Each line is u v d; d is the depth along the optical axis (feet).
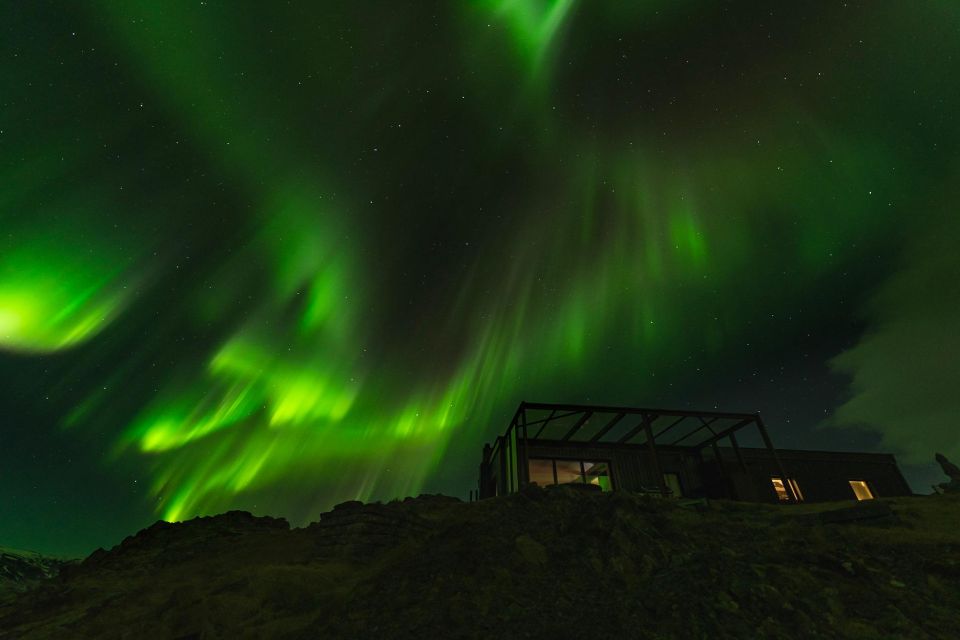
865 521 31.27
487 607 21.49
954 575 21.90
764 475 76.59
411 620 21.12
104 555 53.88
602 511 30.55
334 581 31.35
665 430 72.49
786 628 18.45
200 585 33.40
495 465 86.48
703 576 22.12
